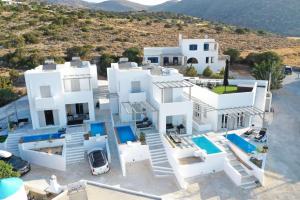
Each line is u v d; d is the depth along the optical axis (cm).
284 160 2959
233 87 3888
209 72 5819
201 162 2764
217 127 3462
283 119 4019
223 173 2780
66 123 3525
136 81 3497
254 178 2644
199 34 11062
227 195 2445
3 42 8000
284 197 2411
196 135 3291
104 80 5600
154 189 2533
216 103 3381
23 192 1948
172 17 17638
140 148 2938
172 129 3341
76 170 2831
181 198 2412
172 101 3416
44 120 3481
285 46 10031
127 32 10306
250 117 3562
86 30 9988
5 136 3347
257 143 3231
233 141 3216
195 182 2639
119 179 2675
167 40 9450
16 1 15825
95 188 2075
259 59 6744
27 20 10819
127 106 3459
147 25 12094
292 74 6794
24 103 4419
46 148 3092
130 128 3412
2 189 1820
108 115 3819
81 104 3747
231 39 10688
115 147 3150
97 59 6981
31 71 3394
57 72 3303
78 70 3594
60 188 2272
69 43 8531
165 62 6272
